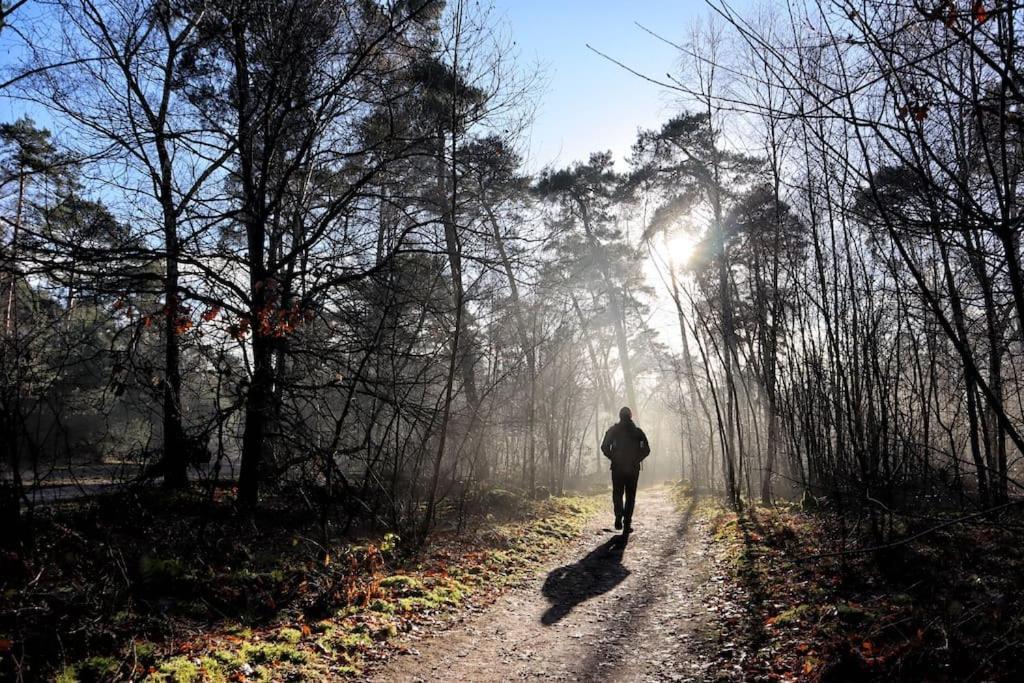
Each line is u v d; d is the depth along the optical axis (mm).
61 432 8445
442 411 11516
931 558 7727
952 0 3105
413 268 12336
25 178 9227
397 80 12172
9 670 5020
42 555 7008
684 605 8141
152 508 10195
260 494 12906
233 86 12180
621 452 12555
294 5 10156
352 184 11742
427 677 5848
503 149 11922
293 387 10391
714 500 19766
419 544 10773
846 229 10289
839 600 6941
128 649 5773
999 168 4434
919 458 7559
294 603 7520
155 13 10516
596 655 6484
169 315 8656
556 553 11875
